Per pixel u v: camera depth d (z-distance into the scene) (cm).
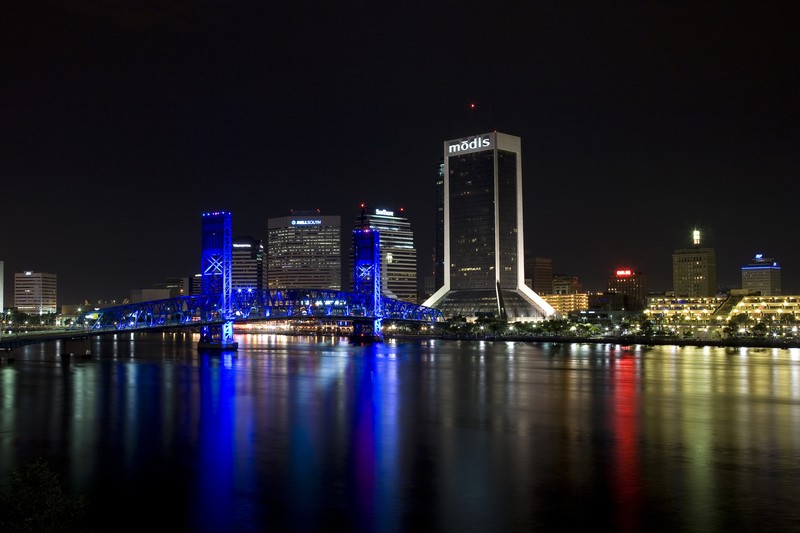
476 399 15638
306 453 10100
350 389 17550
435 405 14688
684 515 7462
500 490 8306
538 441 10919
